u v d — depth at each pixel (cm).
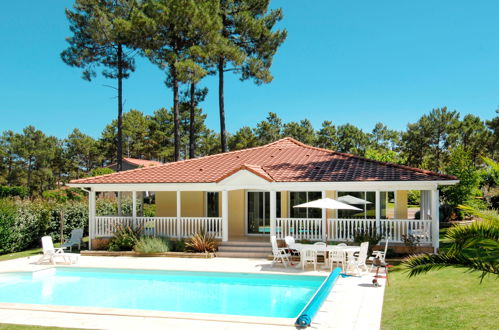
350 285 1428
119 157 3741
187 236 2216
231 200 2539
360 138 7944
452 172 2970
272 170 2239
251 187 2070
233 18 3672
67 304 1323
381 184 1911
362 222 2152
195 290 1509
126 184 2217
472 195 2948
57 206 2659
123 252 2136
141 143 8212
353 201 1970
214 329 969
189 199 2577
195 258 2030
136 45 3409
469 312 1002
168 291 1495
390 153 4394
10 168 8650
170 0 3219
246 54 3684
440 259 766
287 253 2003
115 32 3438
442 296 1184
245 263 1878
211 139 8000
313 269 1725
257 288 1531
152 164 6894
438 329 900
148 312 1107
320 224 2023
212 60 3619
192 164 2530
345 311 1104
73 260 1944
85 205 2909
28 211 2434
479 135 6331
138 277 1745
